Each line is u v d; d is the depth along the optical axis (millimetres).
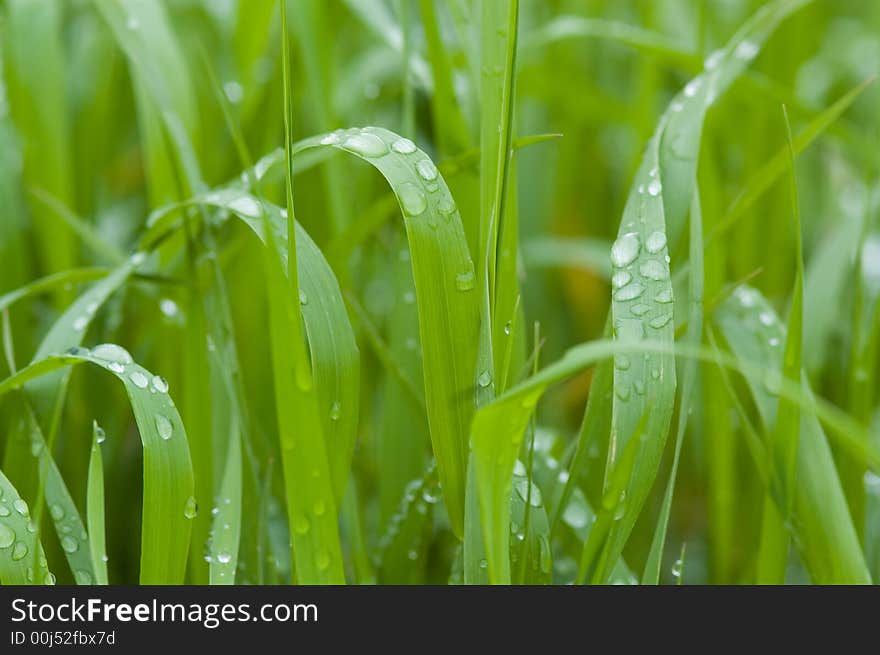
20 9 663
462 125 621
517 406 556
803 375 595
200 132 677
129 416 685
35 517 580
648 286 580
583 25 674
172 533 577
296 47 689
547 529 585
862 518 620
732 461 646
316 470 566
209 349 614
